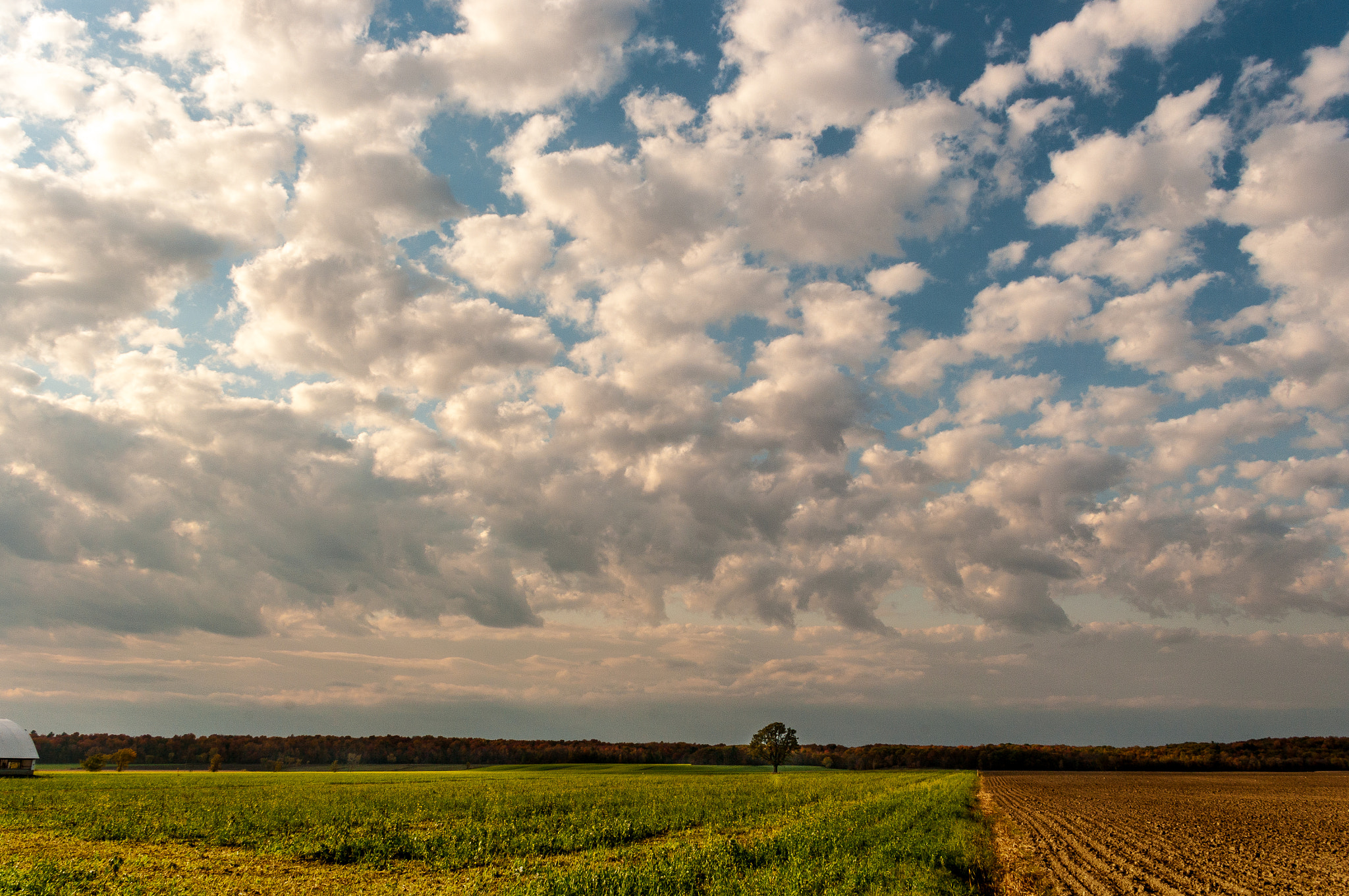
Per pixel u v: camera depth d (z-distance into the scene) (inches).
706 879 794.2
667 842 1212.5
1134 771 6023.6
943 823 1325.0
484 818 1601.9
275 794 2306.8
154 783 3026.6
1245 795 2957.7
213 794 2290.8
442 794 2337.6
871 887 722.8
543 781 3329.2
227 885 860.0
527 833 1307.8
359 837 1235.9
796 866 796.6
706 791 2493.8
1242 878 997.8
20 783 2908.5
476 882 872.3
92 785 2810.0
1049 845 1249.4
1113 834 1470.2
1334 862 1155.9
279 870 960.9
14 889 810.2
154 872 941.2
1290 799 2768.2
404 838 1199.6
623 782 3245.6
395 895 800.3
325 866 993.5
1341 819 1929.1
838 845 964.6
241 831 1347.2
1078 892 826.2
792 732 5147.6
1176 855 1192.8
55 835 1291.8
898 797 1978.3
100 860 1016.2
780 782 3245.6
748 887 741.3
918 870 808.9
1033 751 7106.3
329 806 1815.9
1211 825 1722.4
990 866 952.9
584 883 756.6
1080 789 3265.3
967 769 6633.9
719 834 1315.2
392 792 2447.1
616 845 1189.7
